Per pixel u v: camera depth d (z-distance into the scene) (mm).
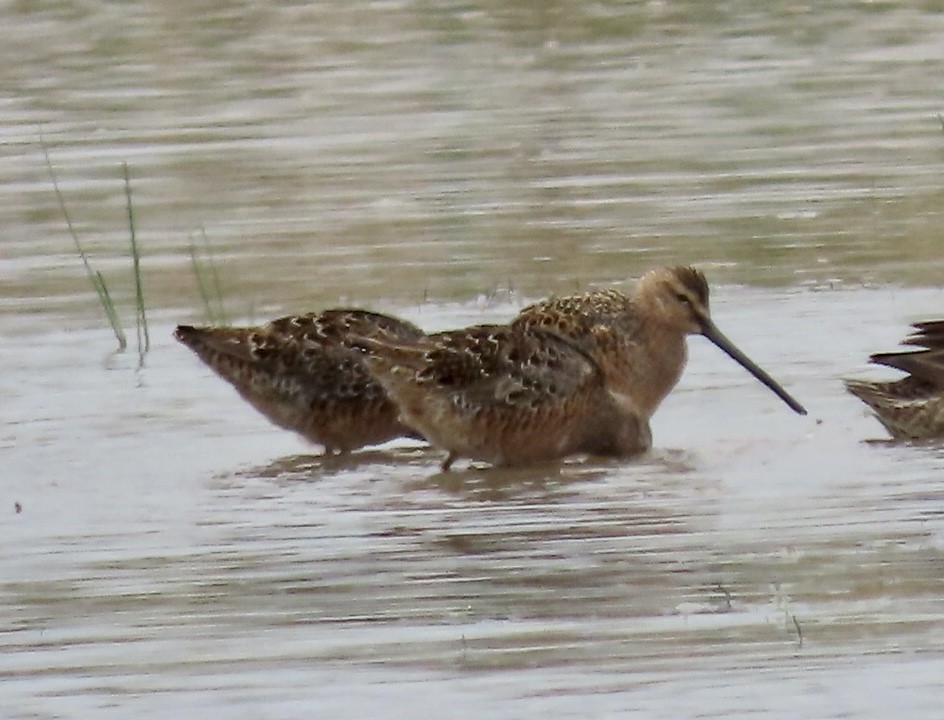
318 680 12680
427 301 22219
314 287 22781
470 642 13219
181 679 12773
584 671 12672
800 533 15164
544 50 35125
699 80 32844
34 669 13023
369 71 33906
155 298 22625
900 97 31344
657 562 14625
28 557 15094
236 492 16688
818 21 36656
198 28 36844
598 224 24969
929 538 14938
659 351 19438
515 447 17469
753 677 12516
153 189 27250
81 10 37938
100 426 18422
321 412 18141
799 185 26562
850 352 20031
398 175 27547
